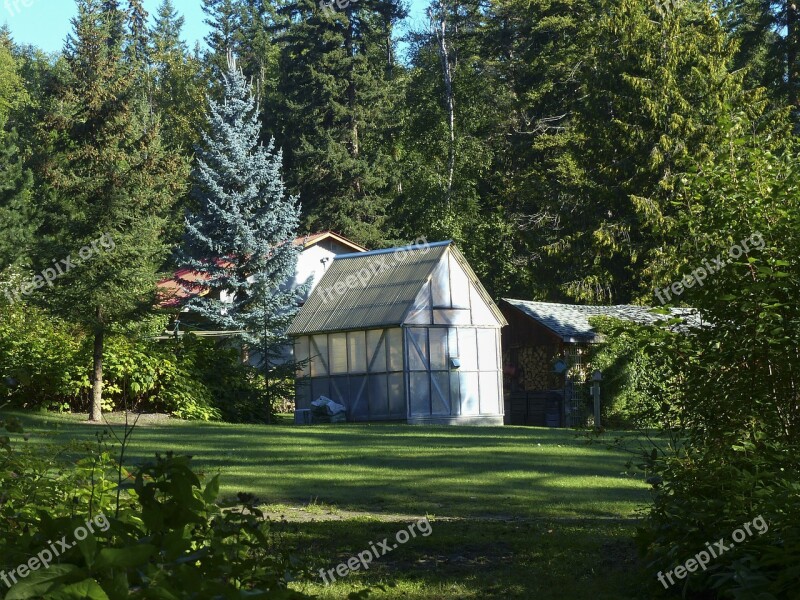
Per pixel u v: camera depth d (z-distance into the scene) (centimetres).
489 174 5897
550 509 1291
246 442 2016
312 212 5425
